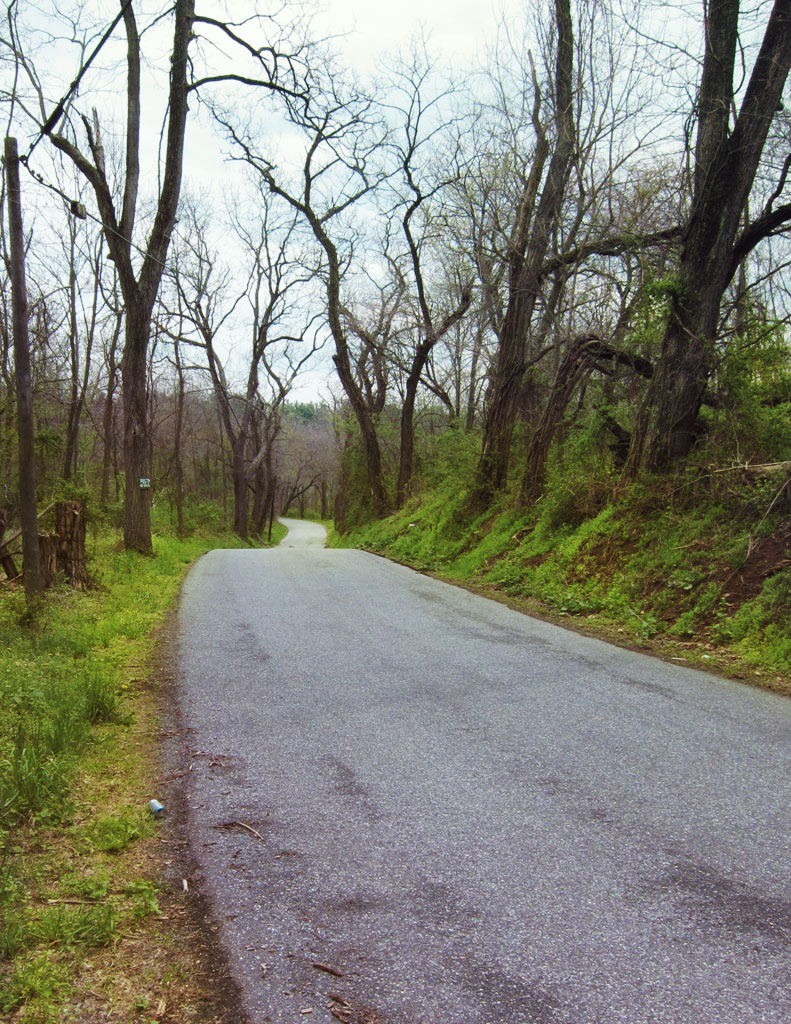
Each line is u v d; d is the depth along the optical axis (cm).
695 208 1191
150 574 1433
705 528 1017
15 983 259
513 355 1888
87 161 1530
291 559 1953
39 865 341
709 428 1207
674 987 256
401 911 304
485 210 2127
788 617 758
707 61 1170
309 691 637
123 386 1719
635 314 1355
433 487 2750
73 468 2933
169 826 385
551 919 297
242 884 327
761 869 335
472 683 664
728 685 664
